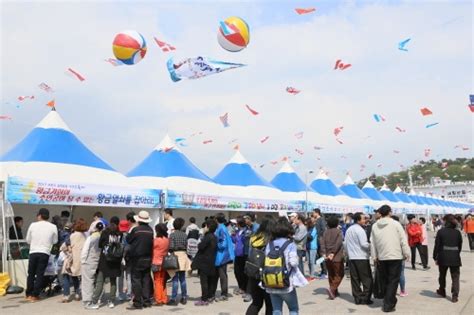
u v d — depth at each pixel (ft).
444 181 268.21
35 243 28.58
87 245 25.76
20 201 32.58
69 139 43.11
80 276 28.12
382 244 24.35
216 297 28.71
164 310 25.02
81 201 36.96
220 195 53.47
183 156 56.18
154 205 43.80
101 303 27.35
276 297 17.34
